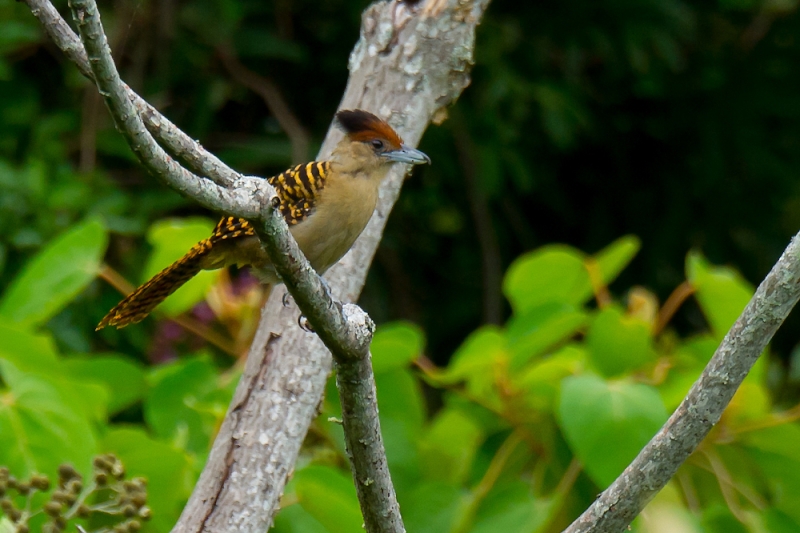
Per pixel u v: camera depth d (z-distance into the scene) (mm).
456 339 19109
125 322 9148
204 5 15789
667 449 6102
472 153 16969
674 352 10852
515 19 17391
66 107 16094
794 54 19000
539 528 9523
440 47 9094
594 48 17531
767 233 19141
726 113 18844
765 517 9547
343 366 6113
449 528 9906
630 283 19125
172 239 10438
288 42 16391
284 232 5781
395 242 18109
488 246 17812
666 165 19391
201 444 10039
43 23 5492
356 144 8906
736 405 9844
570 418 8867
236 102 17328
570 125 17047
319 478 8930
